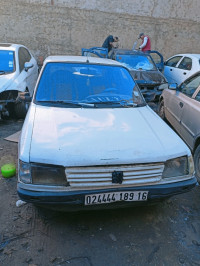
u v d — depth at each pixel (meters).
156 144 2.14
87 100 2.88
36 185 1.90
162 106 5.11
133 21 10.94
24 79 5.32
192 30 11.73
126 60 6.62
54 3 9.95
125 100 3.00
